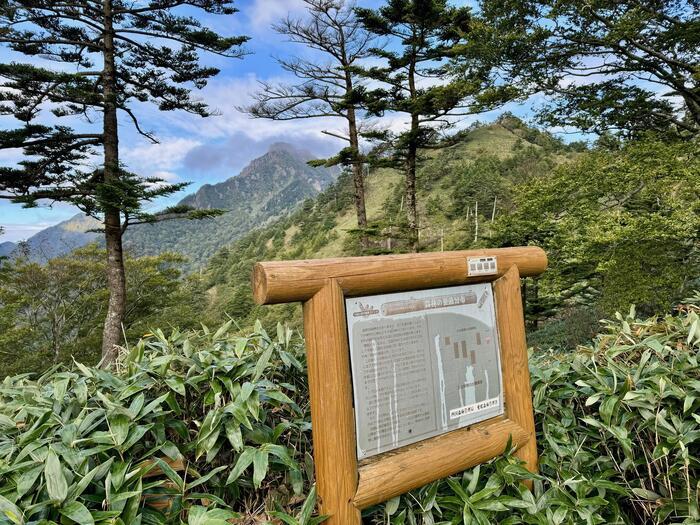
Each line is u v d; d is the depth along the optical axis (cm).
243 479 111
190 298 1433
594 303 769
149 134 1009
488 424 122
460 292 122
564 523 111
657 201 538
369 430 102
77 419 101
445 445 111
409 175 1141
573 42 721
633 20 651
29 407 105
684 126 793
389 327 108
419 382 111
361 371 102
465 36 800
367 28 1048
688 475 112
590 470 132
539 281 752
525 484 124
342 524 94
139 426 99
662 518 113
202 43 960
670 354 154
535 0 708
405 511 109
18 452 96
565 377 157
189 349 137
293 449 118
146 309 1295
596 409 148
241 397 107
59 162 925
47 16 878
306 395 143
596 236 534
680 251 505
